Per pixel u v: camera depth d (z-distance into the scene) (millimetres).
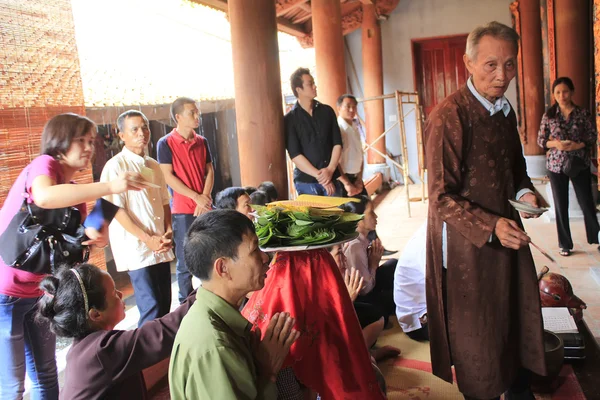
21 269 2441
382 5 11977
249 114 4574
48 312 1898
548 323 3197
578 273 4820
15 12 3383
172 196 4750
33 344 2598
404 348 3588
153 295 3383
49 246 2432
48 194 2371
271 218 1938
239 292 1627
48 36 3609
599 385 2838
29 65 3455
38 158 2496
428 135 2252
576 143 5180
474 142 2211
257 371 1651
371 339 3344
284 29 10328
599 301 4121
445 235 2334
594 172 6898
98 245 2607
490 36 2102
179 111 4305
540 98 9508
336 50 7562
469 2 12117
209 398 1466
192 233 1604
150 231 3342
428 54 12641
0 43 3283
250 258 1592
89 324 1884
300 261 1979
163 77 7570
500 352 2270
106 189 2445
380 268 4215
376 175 11492
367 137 12180
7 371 2523
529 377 2480
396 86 12648
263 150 4594
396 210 9195
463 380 2316
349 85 12891
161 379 3145
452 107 2186
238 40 4520
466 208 2154
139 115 3357
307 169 4707
